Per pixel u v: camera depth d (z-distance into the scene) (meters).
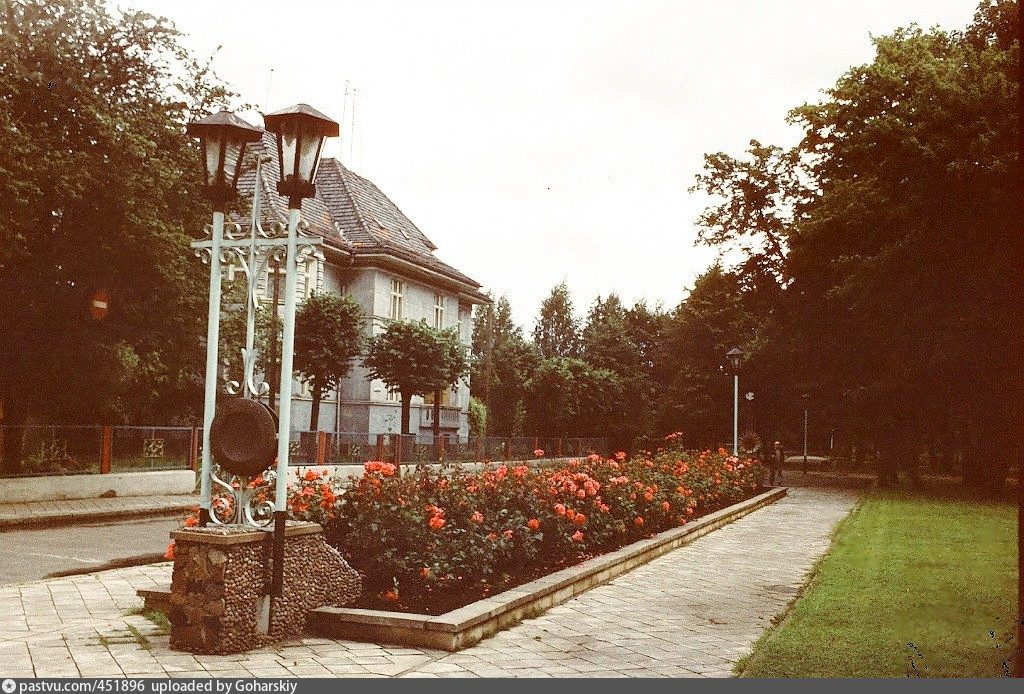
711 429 52.72
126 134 19.17
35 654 6.23
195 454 23.89
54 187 17.78
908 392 29.09
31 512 16.89
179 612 6.36
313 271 38.12
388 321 37.50
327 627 6.92
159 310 21.27
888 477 31.66
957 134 23.22
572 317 91.19
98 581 9.76
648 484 14.45
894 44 29.39
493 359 59.31
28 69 18.52
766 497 23.31
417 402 45.06
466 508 8.90
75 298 19.47
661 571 10.93
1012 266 22.75
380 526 8.05
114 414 26.38
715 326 51.88
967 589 9.55
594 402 61.22
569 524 10.39
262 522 6.91
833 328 31.86
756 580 10.32
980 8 27.42
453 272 48.75
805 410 47.03
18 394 21.19
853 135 27.42
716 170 37.31
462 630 6.65
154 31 21.92
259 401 6.72
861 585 9.81
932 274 24.69
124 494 21.05
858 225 27.48
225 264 7.32
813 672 6.03
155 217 20.14
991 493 27.47
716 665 6.30
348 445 31.25
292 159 6.95
